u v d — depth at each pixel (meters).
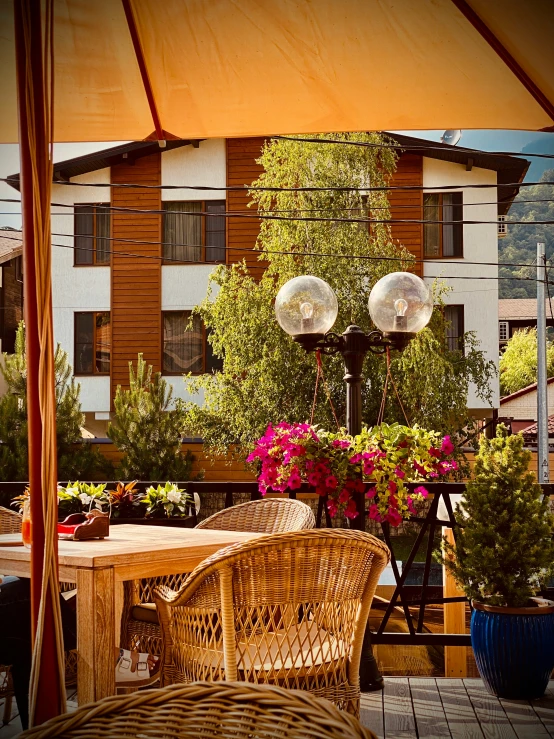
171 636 2.44
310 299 4.17
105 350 18.73
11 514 3.99
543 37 2.40
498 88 2.77
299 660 2.34
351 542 2.29
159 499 4.55
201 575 2.23
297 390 14.21
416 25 2.51
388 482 3.82
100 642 2.50
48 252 1.83
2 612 2.78
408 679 4.04
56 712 1.79
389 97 2.91
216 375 15.27
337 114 3.04
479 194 17.88
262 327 14.41
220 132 3.18
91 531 3.01
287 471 3.87
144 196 18.64
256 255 18.45
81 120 3.13
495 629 3.66
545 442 18.28
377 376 13.84
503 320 37.53
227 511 3.90
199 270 18.52
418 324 4.16
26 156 1.84
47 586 1.79
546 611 3.68
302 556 2.25
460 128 3.06
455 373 15.25
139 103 3.03
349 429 4.15
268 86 2.90
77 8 2.57
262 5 2.50
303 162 14.38
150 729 1.33
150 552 2.67
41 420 1.80
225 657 2.24
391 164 14.70
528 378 36.78
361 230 14.47
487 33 2.49
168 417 14.22
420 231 17.94
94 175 18.67
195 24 2.62
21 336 13.98
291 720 1.25
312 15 2.52
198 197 18.58
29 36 1.84
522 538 3.68
